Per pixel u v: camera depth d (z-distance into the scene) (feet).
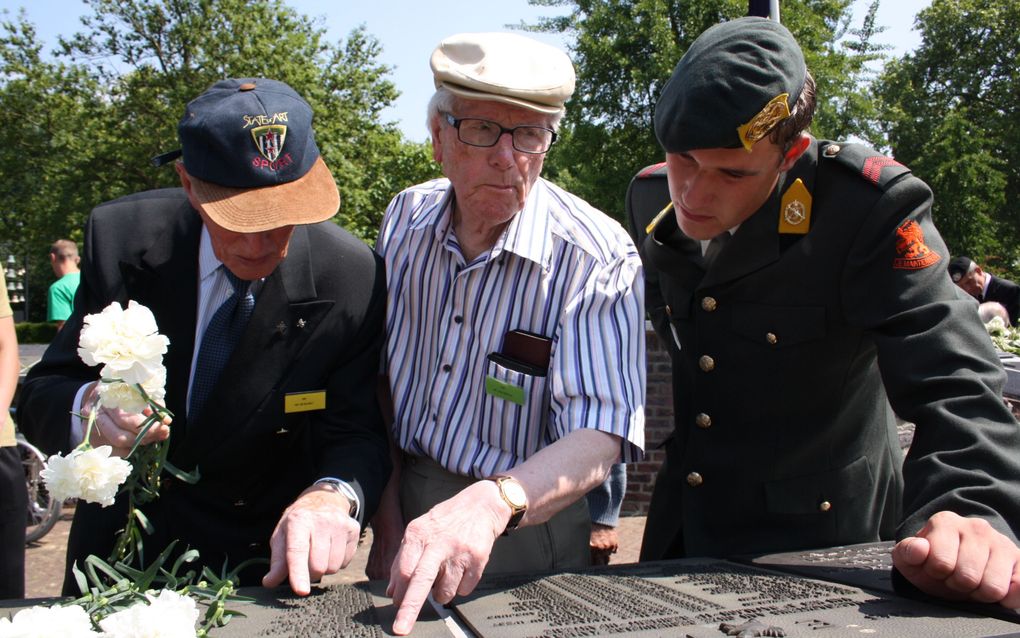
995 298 22.66
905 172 5.43
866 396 5.89
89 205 64.34
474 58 5.42
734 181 5.27
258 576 5.64
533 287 5.65
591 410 5.21
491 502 4.40
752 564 4.79
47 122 67.82
